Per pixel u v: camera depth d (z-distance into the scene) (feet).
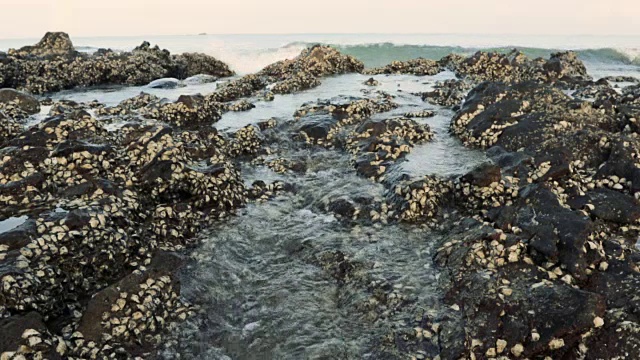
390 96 68.95
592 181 35.63
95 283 27.30
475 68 85.15
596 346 21.48
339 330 25.18
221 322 26.16
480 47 155.02
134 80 91.40
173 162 36.55
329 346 23.95
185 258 31.19
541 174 35.65
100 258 27.50
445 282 27.27
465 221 33.12
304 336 24.86
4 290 22.44
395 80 85.76
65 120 41.55
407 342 23.56
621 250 27.27
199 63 110.73
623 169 35.53
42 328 21.15
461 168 40.52
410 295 26.73
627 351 20.86
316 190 40.73
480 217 33.40
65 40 103.76
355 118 56.39
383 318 25.53
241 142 48.96
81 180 34.45
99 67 89.04
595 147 40.37
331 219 36.24
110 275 27.99
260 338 24.94
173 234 32.68
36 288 23.80
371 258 30.53
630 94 59.62
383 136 47.19
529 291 23.97
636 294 23.70
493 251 27.20
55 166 34.88
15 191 31.63
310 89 76.64
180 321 25.52
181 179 36.17
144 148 38.47
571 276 25.55
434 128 54.24
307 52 97.71
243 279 29.78
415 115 58.95
